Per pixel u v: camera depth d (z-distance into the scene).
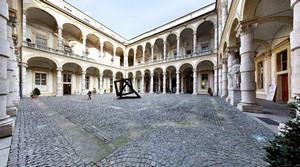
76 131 3.55
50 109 6.96
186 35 23.94
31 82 16.61
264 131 3.40
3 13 3.10
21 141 2.85
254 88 5.89
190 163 2.01
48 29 19.30
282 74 9.74
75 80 22.12
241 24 5.91
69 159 2.16
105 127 3.90
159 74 27.97
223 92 12.92
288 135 1.47
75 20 19.94
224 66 12.59
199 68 22.78
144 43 27.36
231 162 2.03
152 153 2.34
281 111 5.98
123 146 2.63
